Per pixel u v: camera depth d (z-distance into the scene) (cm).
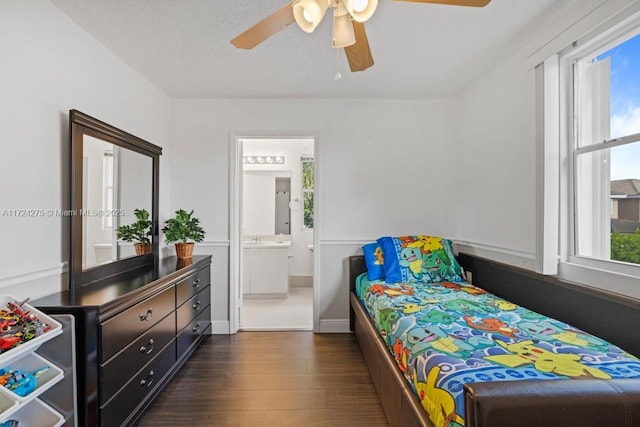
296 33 215
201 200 339
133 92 269
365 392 225
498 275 259
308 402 213
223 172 339
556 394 93
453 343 147
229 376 248
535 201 219
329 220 340
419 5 188
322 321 342
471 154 312
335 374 250
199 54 244
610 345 144
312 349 297
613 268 173
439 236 342
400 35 219
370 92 323
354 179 340
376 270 298
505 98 255
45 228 175
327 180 340
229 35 217
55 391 147
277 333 339
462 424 102
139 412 187
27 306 144
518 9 191
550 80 205
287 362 271
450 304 210
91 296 169
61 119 188
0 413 117
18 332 131
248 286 469
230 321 339
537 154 212
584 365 124
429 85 308
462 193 333
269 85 304
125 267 238
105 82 232
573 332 160
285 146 530
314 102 340
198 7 187
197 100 338
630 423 92
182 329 253
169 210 335
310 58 251
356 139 340
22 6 162
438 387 119
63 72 190
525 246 232
